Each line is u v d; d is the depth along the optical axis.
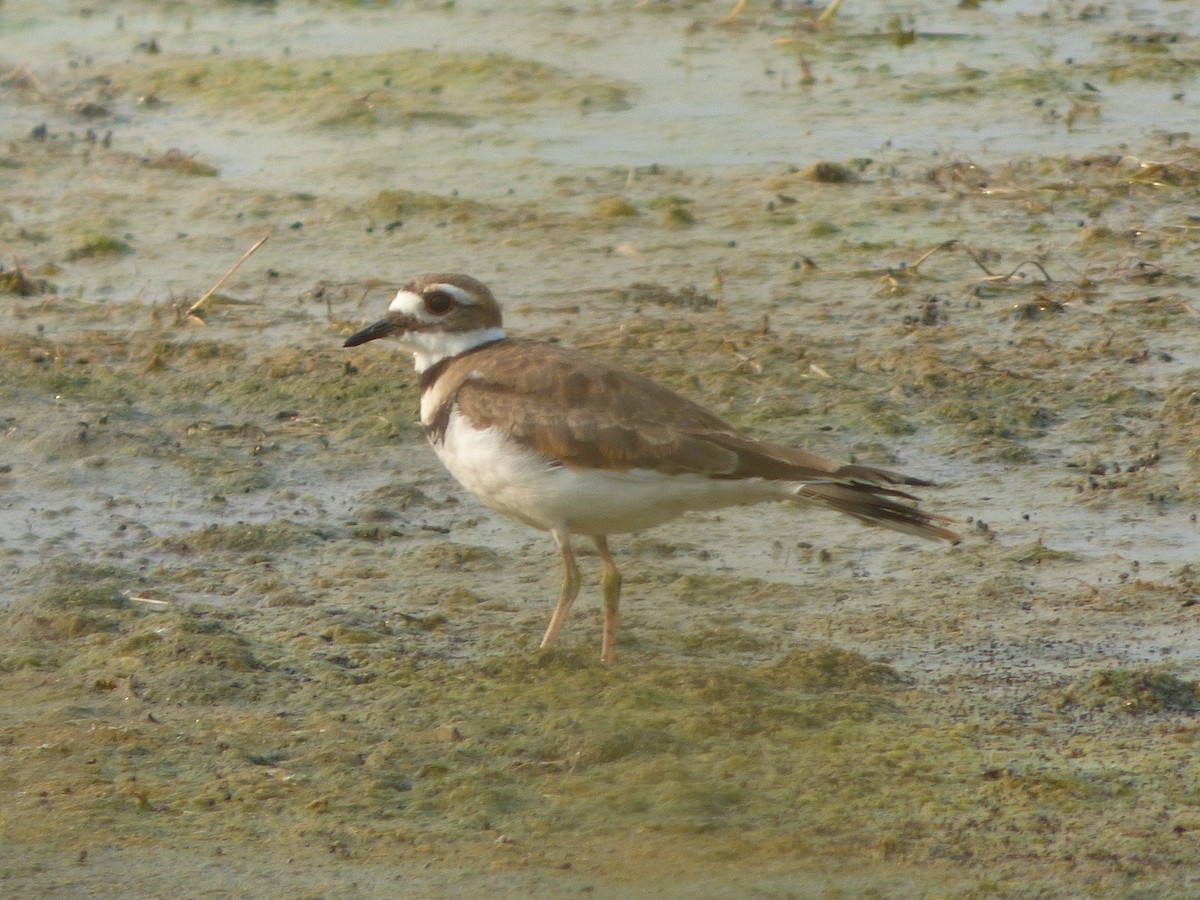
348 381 15.24
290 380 15.31
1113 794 8.55
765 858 8.05
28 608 11.02
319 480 13.55
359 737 9.23
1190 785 8.62
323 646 10.49
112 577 11.62
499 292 17.61
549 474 9.88
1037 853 8.03
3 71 26.47
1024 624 10.72
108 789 8.69
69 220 20.03
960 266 18.11
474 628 10.84
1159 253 18.17
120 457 13.84
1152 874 7.83
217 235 19.56
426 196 20.45
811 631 10.71
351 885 7.84
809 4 29.45
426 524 12.71
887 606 11.05
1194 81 24.48
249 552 12.12
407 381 15.20
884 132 22.78
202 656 10.16
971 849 8.09
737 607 11.13
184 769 8.94
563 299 17.33
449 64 26.06
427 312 10.74
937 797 8.55
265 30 28.78
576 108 24.19
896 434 14.12
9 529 12.56
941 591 11.28
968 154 21.67
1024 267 18.00
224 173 21.84
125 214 20.28
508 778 8.81
